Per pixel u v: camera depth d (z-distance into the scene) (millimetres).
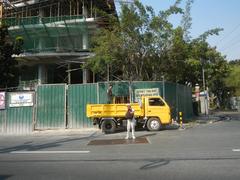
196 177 8719
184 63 30266
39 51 43469
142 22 27766
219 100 83688
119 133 22219
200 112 51562
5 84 31562
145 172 9461
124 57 29141
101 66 29188
